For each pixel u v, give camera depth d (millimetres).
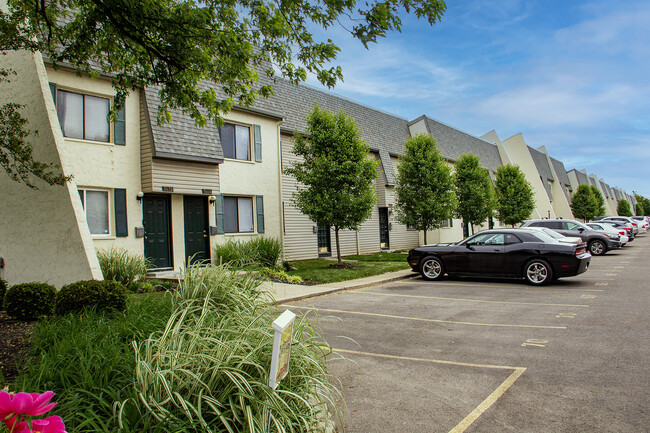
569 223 21656
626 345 5738
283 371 2988
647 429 3479
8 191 9125
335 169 13961
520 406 3994
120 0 5734
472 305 8828
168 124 12336
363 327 7102
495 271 12023
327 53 6492
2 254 9234
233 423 2766
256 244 14086
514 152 46719
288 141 17453
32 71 8586
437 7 5500
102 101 11445
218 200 14109
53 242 8391
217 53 7000
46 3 7516
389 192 22859
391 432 3564
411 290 11086
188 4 6066
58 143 8305
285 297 9484
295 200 14969
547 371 4867
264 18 6363
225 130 14844
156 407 2686
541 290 10633
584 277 13016
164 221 12805
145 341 3379
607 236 21000
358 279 12781
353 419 3811
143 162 12078
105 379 3078
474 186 24500
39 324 4898
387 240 23844
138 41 6605
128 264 10273
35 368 3434
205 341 3373
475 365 5160
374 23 5684
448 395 4305
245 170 15258
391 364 5273
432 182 20062
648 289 10312
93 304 5754
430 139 20750
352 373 4984
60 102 10625
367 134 22484
